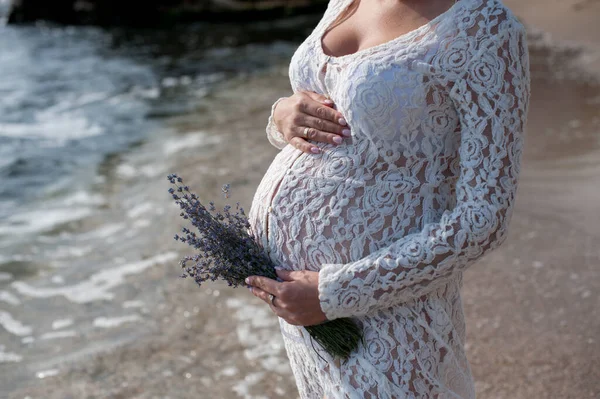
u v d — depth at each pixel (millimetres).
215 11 16844
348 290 1628
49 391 3174
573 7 12617
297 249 1785
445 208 1707
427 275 1603
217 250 1801
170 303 3922
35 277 4391
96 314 3881
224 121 7883
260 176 5688
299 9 17297
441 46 1586
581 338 3205
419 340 1707
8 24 17016
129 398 3084
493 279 3807
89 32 16062
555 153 5680
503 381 2957
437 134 1657
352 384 1747
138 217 5203
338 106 1746
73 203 5672
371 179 1698
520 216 4523
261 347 3430
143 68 11758
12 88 10438
